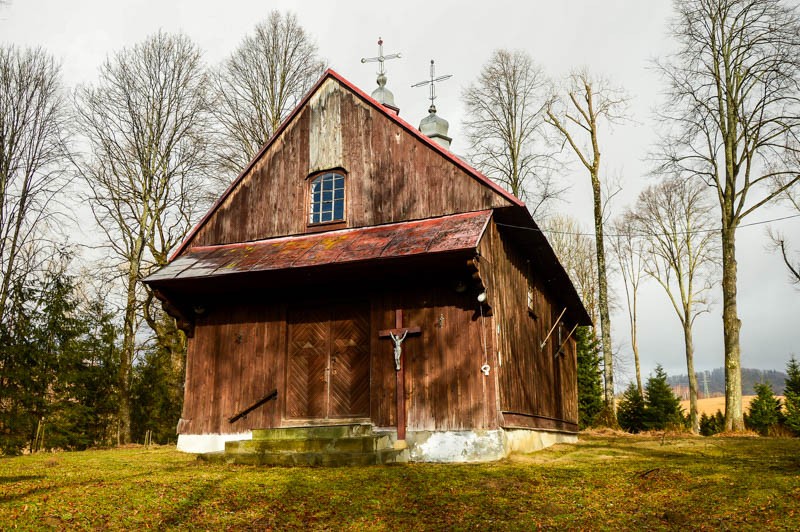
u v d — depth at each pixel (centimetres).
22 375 2684
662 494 923
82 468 1230
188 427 1541
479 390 1314
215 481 1017
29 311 2809
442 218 1464
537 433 1603
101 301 2934
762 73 2316
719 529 752
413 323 1395
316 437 1317
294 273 1409
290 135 1675
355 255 1351
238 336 1547
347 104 1633
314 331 1505
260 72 2789
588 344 3959
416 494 935
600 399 3912
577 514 833
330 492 945
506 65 2983
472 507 868
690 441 1697
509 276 1555
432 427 1327
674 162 2528
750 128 2348
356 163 1586
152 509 845
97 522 786
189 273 1475
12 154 2705
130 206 2608
